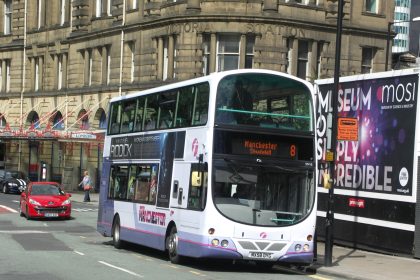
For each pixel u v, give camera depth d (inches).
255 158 722.8
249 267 801.6
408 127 890.1
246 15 1943.9
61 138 2335.1
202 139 731.4
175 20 2021.4
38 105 2856.8
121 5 2327.8
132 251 943.7
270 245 711.7
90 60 2554.1
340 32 809.5
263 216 714.8
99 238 1120.2
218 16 1951.3
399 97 910.4
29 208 1401.3
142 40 2212.1
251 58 1973.4
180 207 769.6
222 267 783.7
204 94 746.8
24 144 2945.4
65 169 2581.2
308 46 2057.1
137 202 907.4
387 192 917.2
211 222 701.9
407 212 879.1
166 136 837.2
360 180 973.2
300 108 753.6
